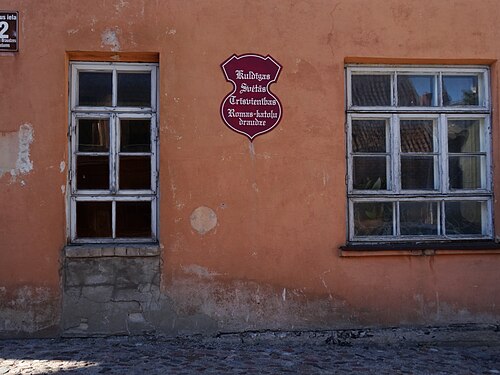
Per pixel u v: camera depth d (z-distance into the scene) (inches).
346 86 240.7
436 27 238.7
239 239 229.0
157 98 233.3
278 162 231.1
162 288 225.6
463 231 243.9
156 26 228.1
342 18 235.1
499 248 235.8
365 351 221.0
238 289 228.5
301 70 233.0
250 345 224.2
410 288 234.4
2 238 221.5
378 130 243.1
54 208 222.8
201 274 227.5
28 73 223.5
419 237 239.8
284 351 217.8
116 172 230.8
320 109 233.3
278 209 230.5
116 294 224.5
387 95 243.8
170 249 226.2
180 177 227.1
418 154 243.4
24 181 222.2
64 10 225.6
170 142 227.1
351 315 231.9
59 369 190.4
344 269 232.4
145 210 232.1
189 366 196.5
